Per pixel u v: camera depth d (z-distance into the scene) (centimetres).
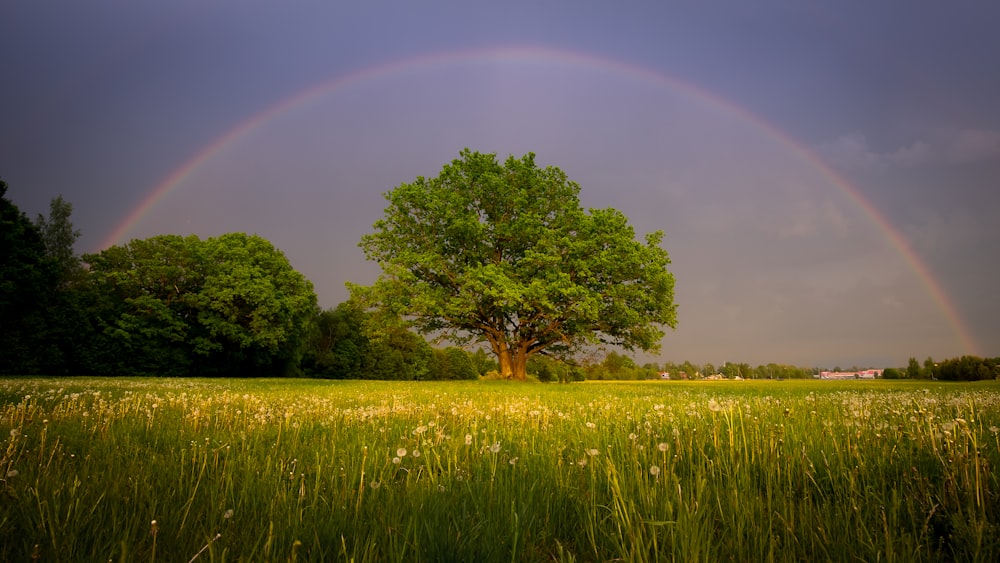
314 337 7712
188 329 5172
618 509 247
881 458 359
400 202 3800
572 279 3659
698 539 211
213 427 578
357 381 2942
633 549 204
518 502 285
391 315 3681
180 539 226
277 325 5469
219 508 264
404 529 232
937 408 667
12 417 582
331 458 397
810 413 660
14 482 297
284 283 5619
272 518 252
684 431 469
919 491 283
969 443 352
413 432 535
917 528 245
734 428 449
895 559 200
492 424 627
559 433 529
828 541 219
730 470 346
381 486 309
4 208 3622
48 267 3819
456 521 247
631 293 3512
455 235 3775
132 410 730
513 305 3297
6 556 199
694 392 1759
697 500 260
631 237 3706
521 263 3694
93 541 223
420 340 9600
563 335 3756
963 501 264
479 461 378
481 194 3816
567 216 3797
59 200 5578
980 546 208
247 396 1002
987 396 1048
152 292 5253
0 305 3516
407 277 3550
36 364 3956
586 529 247
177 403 869
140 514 252
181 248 5353
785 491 305
